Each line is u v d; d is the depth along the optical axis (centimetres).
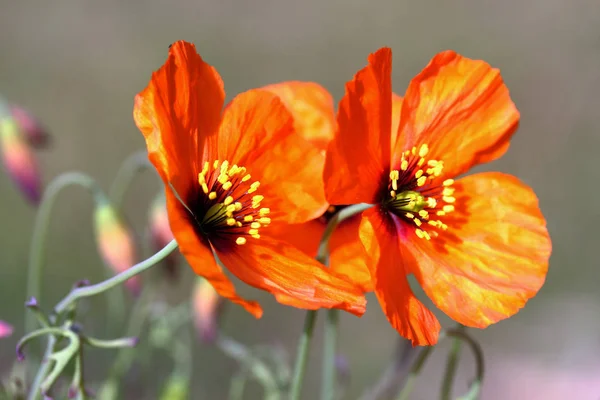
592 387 64
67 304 30
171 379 36
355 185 31
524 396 64
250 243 31
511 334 71
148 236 37
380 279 30
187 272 62
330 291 30
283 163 31
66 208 79
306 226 31
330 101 32
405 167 31
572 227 86
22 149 38
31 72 98
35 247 36
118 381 36
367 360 66
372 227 30
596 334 70
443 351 67
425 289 31
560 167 95
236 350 36
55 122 92
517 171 95
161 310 36
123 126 94
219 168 31
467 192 32
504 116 32
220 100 31
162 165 29
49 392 30
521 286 31
